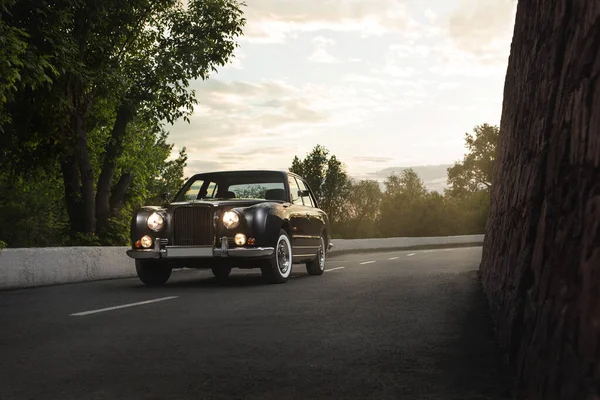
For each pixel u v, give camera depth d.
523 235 4.10
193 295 8.54
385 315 6.28
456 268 13.40
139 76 20.78
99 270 12.64
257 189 11.30
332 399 3.33
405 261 17.09
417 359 4.24
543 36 4.54
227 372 3.97
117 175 26.38
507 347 4.21
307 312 6.59
